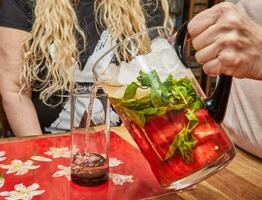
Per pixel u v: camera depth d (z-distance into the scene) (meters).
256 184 0.61
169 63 0.49
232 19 0.47
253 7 0.71
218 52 0.48
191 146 0.48
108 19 1.11
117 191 0.60
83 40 1.10
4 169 0.65
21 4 1.08
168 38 0.52
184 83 0.49
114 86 0.51
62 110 1.11
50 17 1.05
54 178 0.63
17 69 1.09
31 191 0.58
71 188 0.60
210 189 0.59
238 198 0.57
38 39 1.07
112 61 0.51
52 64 1.08
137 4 1.13
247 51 0.49
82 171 0.61
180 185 0.50
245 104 0.71
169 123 0.49
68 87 1.09
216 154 0.50
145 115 0.49
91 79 1.10
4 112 1.17
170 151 0.49
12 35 1.08
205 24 0.48
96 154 0.64
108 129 0.66
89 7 1.10
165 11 1.21
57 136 0.81
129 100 0.49
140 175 0.65
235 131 0.74
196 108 0.49
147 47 0.50
